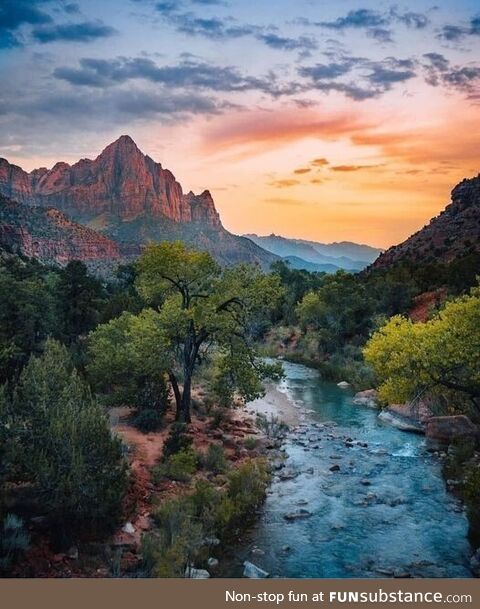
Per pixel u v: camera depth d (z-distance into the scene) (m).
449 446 25.73
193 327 26.80
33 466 12.98
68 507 13.12
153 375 27.58
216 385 28.67
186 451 21.53
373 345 24.14
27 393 14.36
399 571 14.05
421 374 22.02
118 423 25.75
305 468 23.03
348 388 43.00
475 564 14.46
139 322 28.09
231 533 16.47
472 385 22.22
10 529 12.26
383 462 24.00
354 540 16.16
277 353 64.00
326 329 61.16
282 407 35.78
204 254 26.84
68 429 13.55
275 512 18.28
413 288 64.75
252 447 25.06
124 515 15.41
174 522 14.67
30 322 35.47
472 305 21.25
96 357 30.52
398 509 18.66
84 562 12.87
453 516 18.09
